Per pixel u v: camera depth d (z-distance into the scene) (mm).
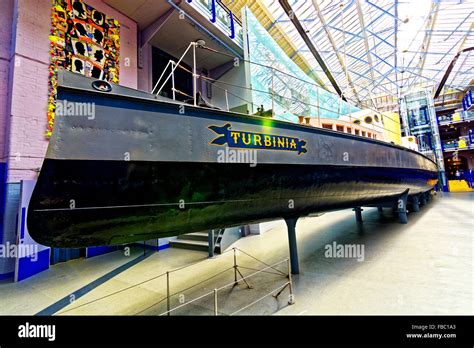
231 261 4711
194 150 2178
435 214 8141
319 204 3963
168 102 2088
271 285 3268
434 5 10672
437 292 2686
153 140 1973
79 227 1877
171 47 7809
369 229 6434
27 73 4719
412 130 18562
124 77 6363
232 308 2688
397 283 3010
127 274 4375
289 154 2979
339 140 3836
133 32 6648
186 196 2275
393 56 16641
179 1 6121
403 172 5898
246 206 2898
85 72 5512
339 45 13445
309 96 8430
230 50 8102
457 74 17359
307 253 4715
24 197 4449
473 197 13258
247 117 2623
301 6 9297
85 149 1672
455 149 19922
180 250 6012
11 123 4543
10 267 4414
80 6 5492
